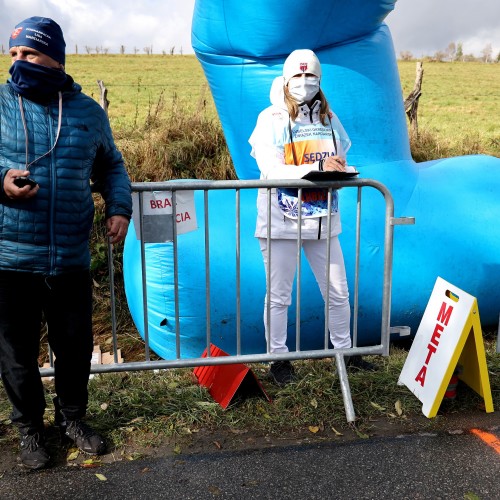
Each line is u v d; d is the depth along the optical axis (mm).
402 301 4289
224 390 3193
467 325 3016
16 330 2508
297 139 3119
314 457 2721
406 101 9805
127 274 4523
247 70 4344
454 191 4547
